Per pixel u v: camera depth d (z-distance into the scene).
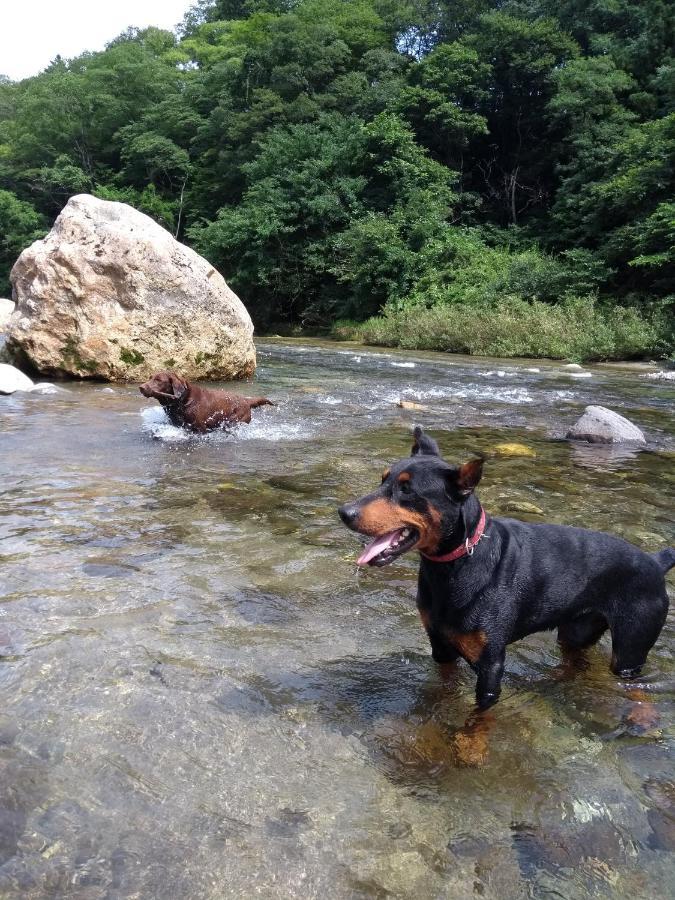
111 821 1.11
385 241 15.08
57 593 1.95
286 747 1.33
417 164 16.56
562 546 1.64
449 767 1.30
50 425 4.03
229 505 2.76
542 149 18.42
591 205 14.20
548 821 1.16
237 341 6.16
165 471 3.21
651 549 2.44
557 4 18.98
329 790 1.21
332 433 4.18
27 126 26.94
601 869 1.06
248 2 29.14
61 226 5.82
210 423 4.01
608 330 10.14
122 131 24.86
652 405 5.80
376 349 11.87
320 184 16.75
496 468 3.48
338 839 1.09
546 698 1.58
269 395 5.53
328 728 1.41
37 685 1.48
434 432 4.35
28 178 25.94
